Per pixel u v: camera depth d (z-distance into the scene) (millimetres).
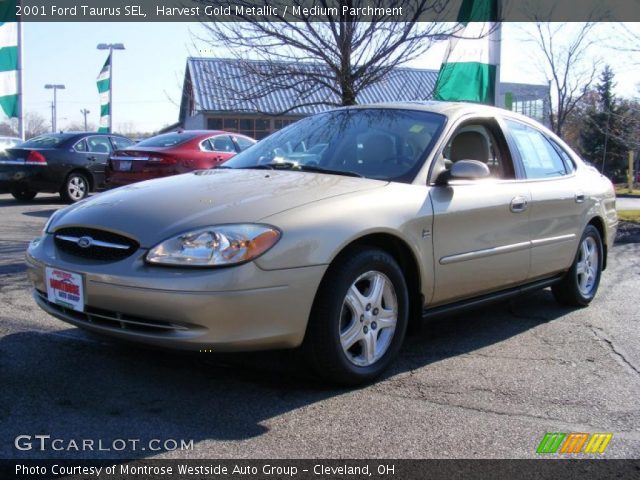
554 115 20000
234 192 3527
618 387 3715
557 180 5160
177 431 2959
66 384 3445
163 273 3035
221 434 2947
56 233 3555
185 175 4152
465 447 2924
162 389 3428
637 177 34062
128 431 2941
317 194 3504
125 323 3182
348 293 3447
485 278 4301
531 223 4672
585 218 5398
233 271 3016
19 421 3000
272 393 3430
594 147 35125
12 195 14805
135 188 3820
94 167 13164
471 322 5070
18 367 3656
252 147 4898
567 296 5461
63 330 4328
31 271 3609
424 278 3838
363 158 4191
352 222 3402
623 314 5387
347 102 7535
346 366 3441
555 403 3459
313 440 2926
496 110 4914
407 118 4465
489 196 4289
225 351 3088
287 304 3154
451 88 10023
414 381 3707
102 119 25000
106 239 3293
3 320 4523
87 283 3199
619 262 7875
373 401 3391
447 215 3943
